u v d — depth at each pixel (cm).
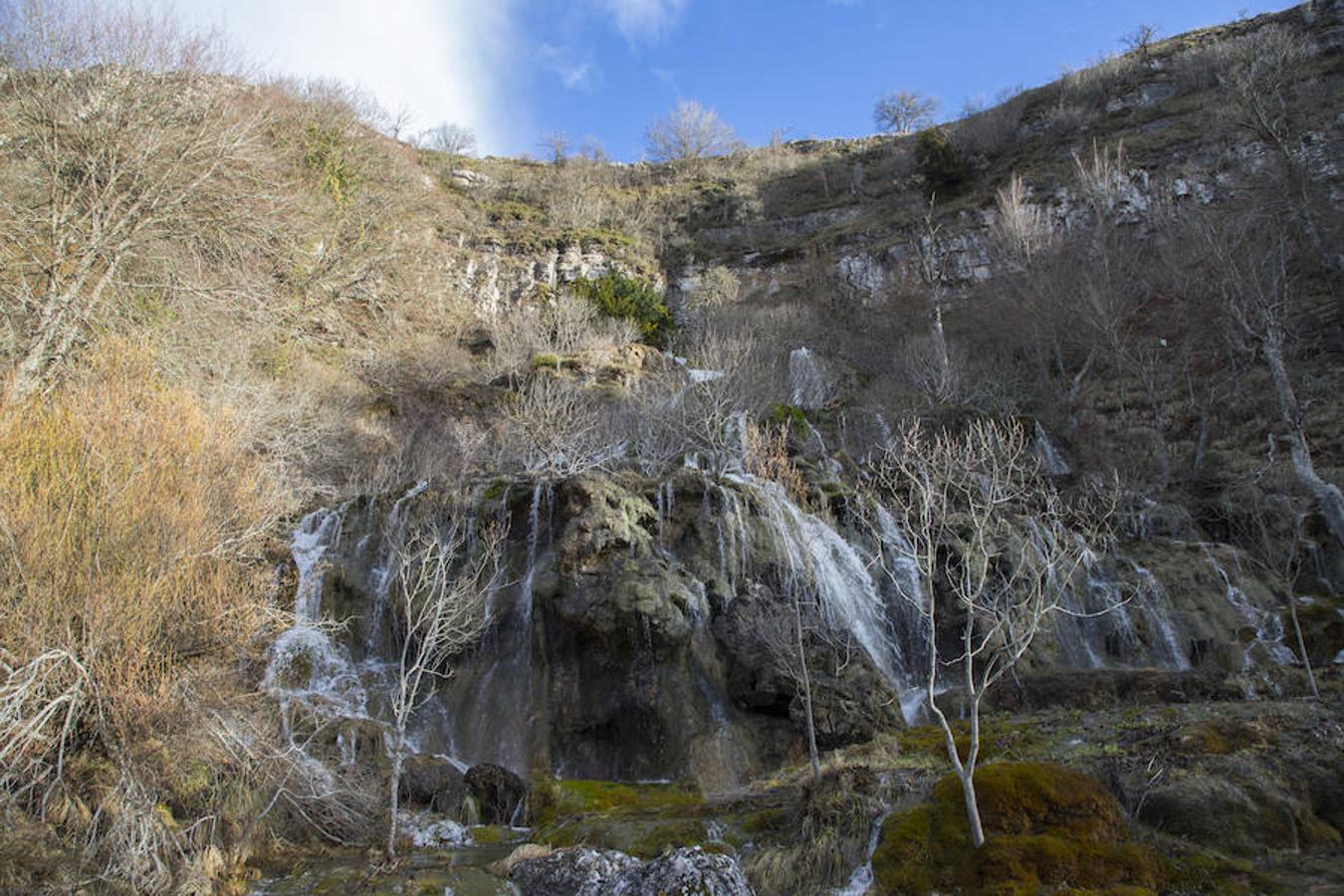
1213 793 736
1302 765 788
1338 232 2744
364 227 3111
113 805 795
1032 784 748
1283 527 1858
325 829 961
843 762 997
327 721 1190
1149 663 1631
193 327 1883
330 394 2464
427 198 4225
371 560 1680
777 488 1778
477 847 955
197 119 2009
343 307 2862
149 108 1873
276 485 1522
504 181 5644
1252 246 2569
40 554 857
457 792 1112
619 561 1416
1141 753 841
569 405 2319
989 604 1076
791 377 2877
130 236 1712
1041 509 1959
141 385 1248
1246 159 3497
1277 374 2028
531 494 1683
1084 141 4625
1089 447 2473
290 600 1568
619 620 1323
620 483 1706
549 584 1427
